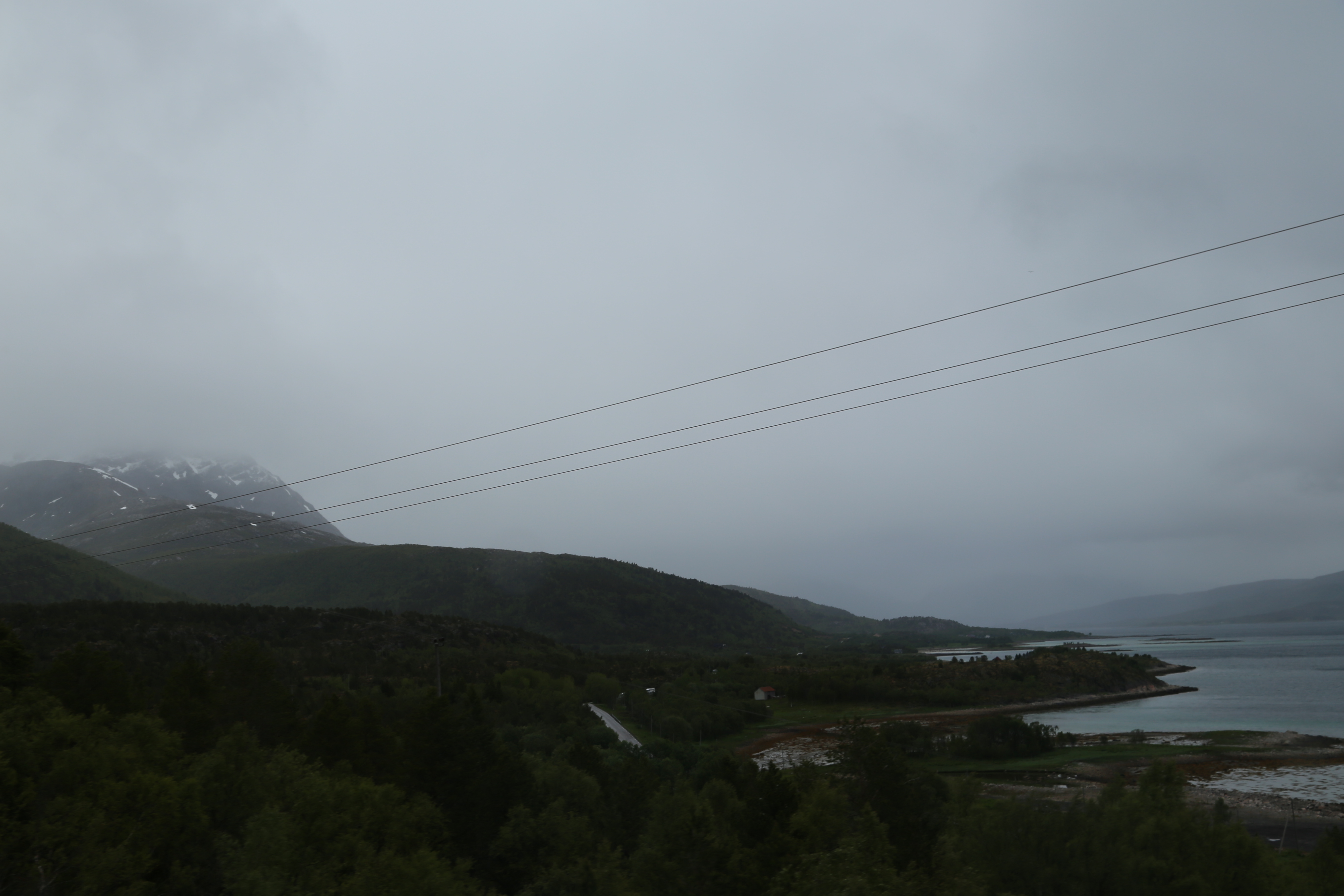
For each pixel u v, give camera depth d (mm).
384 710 89688
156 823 33094
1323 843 42188
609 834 50156
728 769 53812
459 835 47719
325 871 32625
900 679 194750
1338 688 194125
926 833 42688
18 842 30297
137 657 99062
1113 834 41062
